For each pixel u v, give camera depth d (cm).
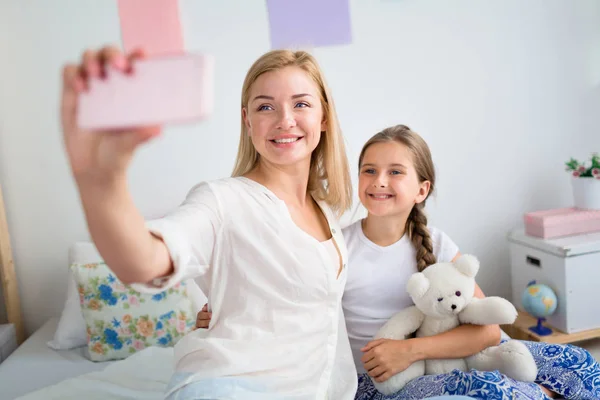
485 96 242
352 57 228
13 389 166
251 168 115
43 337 207
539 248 212
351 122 231
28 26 212
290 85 103
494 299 132
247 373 96
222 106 223
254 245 96
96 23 214
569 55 248
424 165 144
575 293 202
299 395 99
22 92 216
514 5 240
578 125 252
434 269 136
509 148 247
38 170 221
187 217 86
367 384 138
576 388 127
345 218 209
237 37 221
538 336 202
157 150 223
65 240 226
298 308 101
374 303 146
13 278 223
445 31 235
